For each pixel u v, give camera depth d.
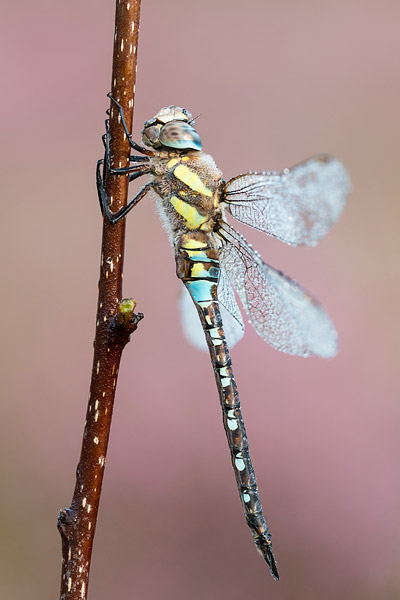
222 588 0.45
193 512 0.45
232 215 0.39
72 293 0.49
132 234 0.49
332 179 0.39
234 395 0.39
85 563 0.37
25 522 0.46
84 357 0.48
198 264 0.39
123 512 0.45
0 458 0.46
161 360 0.47
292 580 0.45
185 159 0.39
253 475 0.38
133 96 0.37
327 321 0.40
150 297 0.48
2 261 0.49
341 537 0.45
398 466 0.46
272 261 0.49
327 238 0.51
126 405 0.46
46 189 0.52
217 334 0.39
